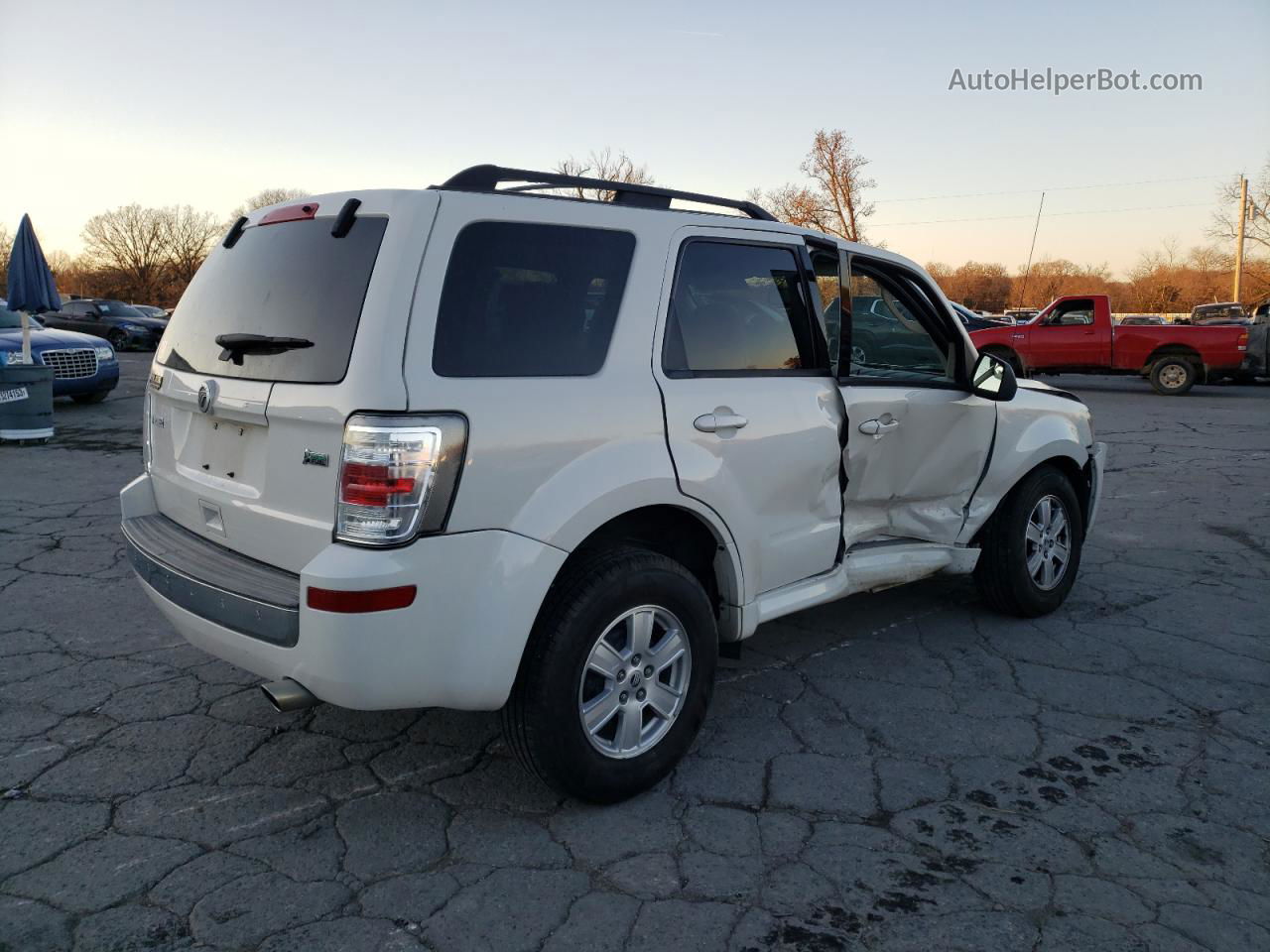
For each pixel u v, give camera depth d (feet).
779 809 10.08
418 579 8.36
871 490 13.32
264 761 10.95
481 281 9.14
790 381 11.80
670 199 11.26
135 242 263.29
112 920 8.09
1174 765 11.17
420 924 8.10
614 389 9.82
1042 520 16.08
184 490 10.50
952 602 17.29
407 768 10.84
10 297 33.63
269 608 8.67
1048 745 11.66
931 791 10.50
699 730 11.50
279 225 10.10
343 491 8.34
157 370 11.25
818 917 8.27
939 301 14.46
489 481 8.73
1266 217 142.82
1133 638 15.49
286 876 8.76
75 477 27.50
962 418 14.33
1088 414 17.15
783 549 11.82
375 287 8.65
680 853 9.23
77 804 9.95
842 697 13.02
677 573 10.23
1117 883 8.82
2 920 8.04
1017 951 7.86
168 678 13.24
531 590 8.92
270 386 9.09
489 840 9.41
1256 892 8.70
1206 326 60.34
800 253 12.26
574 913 8.27
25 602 16.37
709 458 10.57
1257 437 40.93
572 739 9.44
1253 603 17.42
